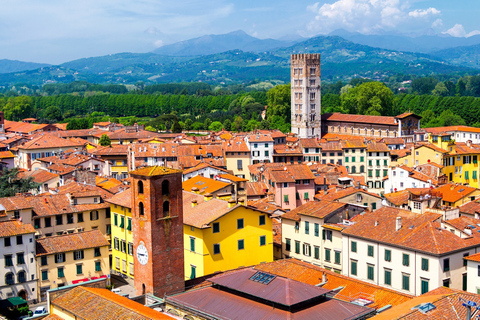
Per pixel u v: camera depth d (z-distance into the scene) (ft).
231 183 514.68
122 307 286.25
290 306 285.23
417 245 373.81
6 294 422.82
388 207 432.25
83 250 447.83
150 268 339.77
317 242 443.32
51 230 482.28
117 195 483.51
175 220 346.13
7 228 427.74
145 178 335.47
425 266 368.68
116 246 478.18
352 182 640.17
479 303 280.31
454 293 291.17
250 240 422.00
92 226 500.33
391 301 310.86
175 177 344.28
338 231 424.87
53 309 310.45
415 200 472.44
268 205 531.50
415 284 375.04
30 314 406.21
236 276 323.98
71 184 565.12
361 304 303.68
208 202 434.71
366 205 510.99
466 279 377.30
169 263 345.51
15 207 469.16
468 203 476.13
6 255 422.41
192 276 411.54
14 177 640.17
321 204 462.19
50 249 438.40
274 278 312.09
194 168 650.43
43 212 480.64
